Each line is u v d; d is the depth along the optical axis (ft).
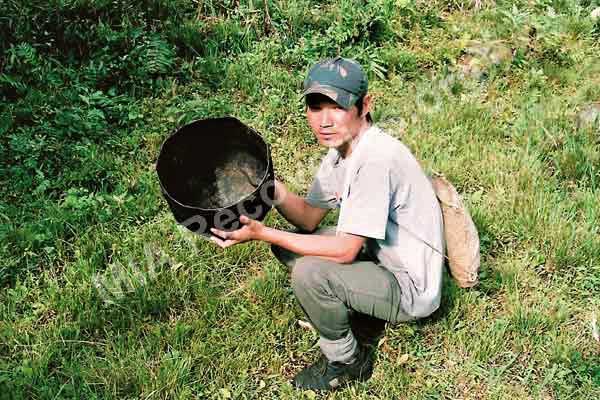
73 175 14.55
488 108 17.54
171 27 19.10
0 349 11.22
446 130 16.84
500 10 21.18
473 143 16.20
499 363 11.21
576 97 17.95
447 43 19.88
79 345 11.27
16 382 10.46
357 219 9.44
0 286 12.32
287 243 9.56
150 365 11.01
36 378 10.62
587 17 21.44
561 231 13.23
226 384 10.82
